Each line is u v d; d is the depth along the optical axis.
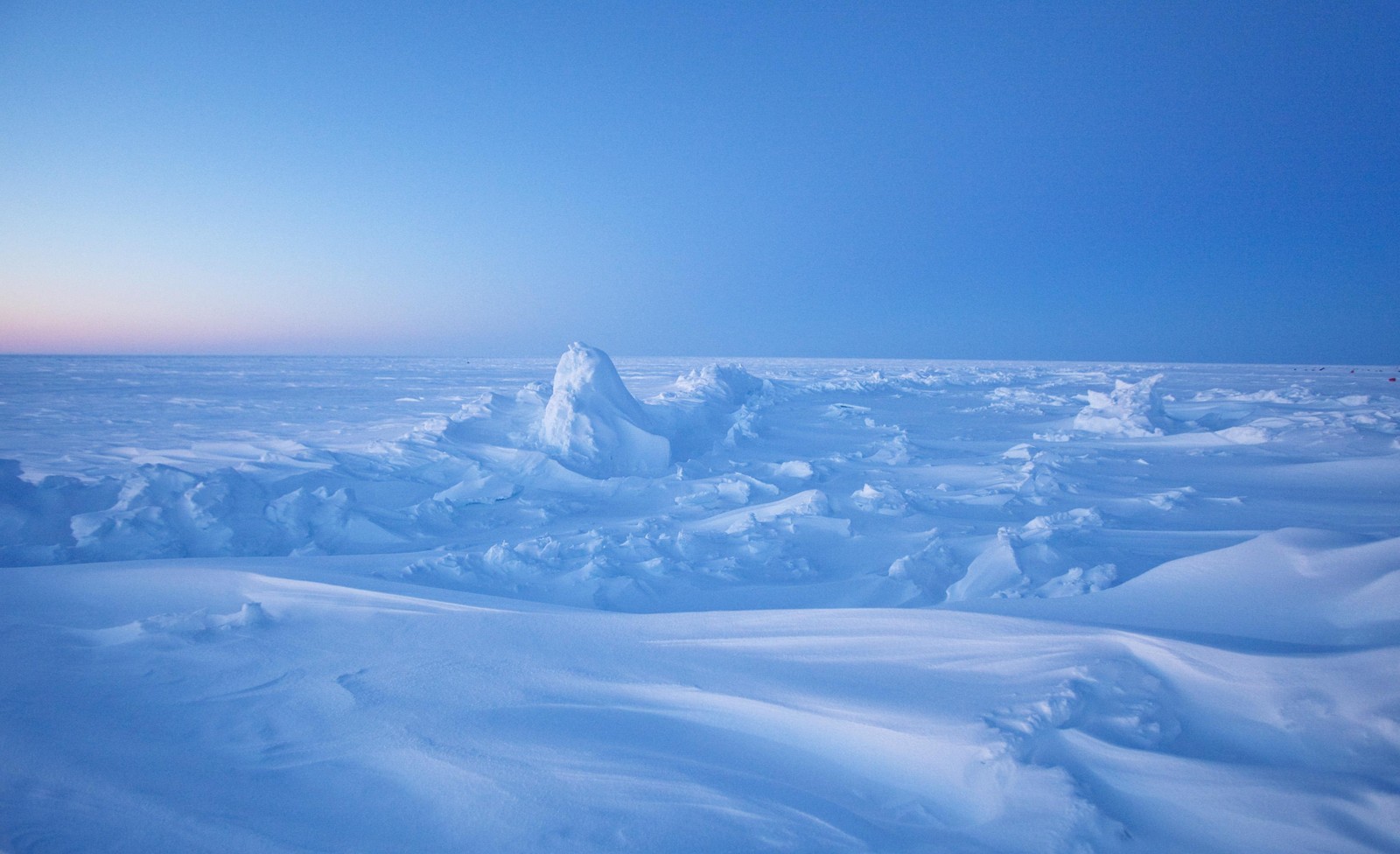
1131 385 15.42
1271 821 2.10
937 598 5.15
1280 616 3.28
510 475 9.39
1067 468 10.16
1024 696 2.78
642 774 2.51
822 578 5.71
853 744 2.69
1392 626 2.92
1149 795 2.25
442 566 5.39
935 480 9.95
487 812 2.31
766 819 2.27
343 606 4.14
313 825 2.26
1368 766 2.24
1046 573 5.11
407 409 22.20
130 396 27.62
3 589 4.48
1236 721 2.56
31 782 2.47
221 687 3.21
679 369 64.19
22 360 99.56
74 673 3.33
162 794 2.42
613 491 9.12
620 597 5.15
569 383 11.58
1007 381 36.88
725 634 3.63
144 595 4.42
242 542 6.36
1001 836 2.13
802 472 10.17
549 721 2.88
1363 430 11.77
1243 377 42.12
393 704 3.02
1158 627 3.32
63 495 6.73
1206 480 9.34
